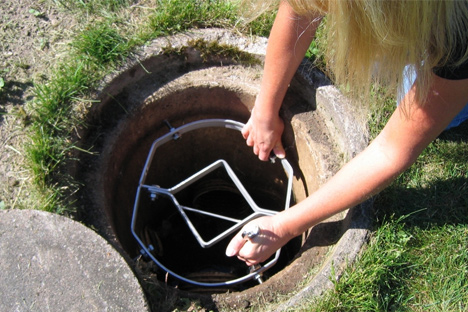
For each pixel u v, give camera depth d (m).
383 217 1.75
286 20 1.66
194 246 2.41
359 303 1.58
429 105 1.33
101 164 1.82
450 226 1.83
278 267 2.22
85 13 2.14
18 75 1.96
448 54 1.19
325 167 1.88
